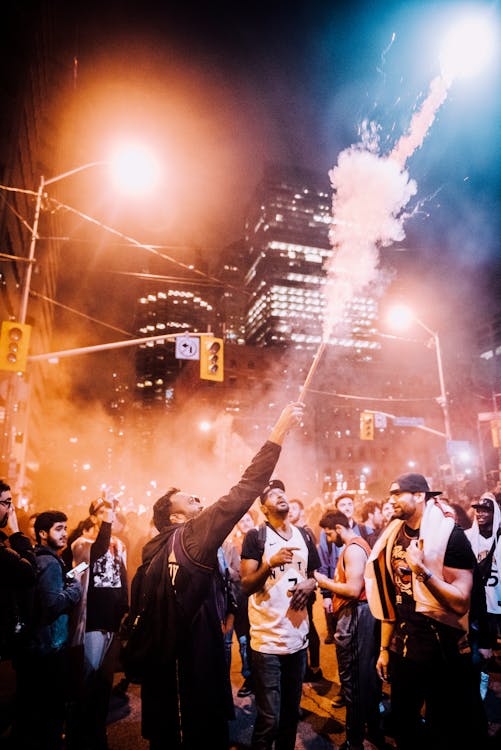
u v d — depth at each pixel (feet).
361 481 255.29
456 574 11.29
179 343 43.98
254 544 13.57
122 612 16.02
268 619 12.86
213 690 8.39
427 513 11.98
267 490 14.37
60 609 13.00
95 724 14.30
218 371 44.27
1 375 81.92
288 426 8.54
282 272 330.34
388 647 12.23
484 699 16.83
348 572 15.05
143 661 8.08
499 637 22.88
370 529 23.21
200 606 8.27
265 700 12.23
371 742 14.64
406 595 11.78
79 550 16.30
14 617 12.12
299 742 15.05
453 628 11.01
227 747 8.36
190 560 8.00
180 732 8.20
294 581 13.41
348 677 14.51
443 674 10.90
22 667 12.78
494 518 18.44
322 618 30.07
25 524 26.66
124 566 16.71
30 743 12.44
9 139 78.33
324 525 16.61
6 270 78.23
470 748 10.64
